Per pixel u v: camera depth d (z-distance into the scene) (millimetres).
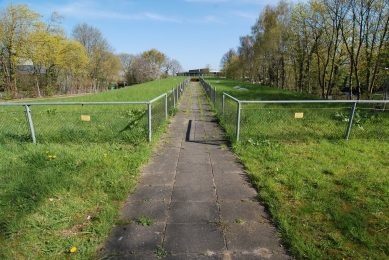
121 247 2338
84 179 3586
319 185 3438
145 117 6543
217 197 3266
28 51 26172
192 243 2395
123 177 3695
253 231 2578
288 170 3953
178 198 3236
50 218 2711
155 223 2705
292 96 16500
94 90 46969
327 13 19797
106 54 48438
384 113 8227
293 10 23516
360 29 17453
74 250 2258
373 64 17922
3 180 3600
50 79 32750
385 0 15406
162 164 4410
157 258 2205
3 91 26344
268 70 43000
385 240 2404
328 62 24031
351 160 4414
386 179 3643
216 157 4773
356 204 3021
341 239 2408
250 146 5129
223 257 2219
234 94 17469
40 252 2260
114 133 5668
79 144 5387
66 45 30188
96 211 2885
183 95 19281
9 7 23703
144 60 66688
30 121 5344
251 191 3428
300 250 2254
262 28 37406
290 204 3021
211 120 8555
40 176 3609
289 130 6277
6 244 2348
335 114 7512
